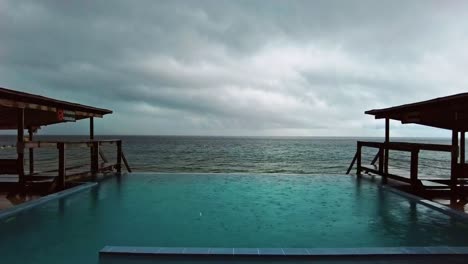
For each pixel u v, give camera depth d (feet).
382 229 19.21
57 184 32.37
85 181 37.68
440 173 79.15
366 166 46.68
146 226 19.47
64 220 20.71
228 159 147.02
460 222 20.77
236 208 24.62
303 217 21.99
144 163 121.90
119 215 22.12
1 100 26.76
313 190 32.94
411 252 14.39
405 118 36.06
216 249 14.78
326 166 112.88
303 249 14.83
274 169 102.01
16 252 14.94
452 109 27.02
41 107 32.24
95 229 18.70
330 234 18.17
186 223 20.24
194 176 43.21
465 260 14.16
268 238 17.35
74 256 14.46
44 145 31.30
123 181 38.42
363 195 30.27
